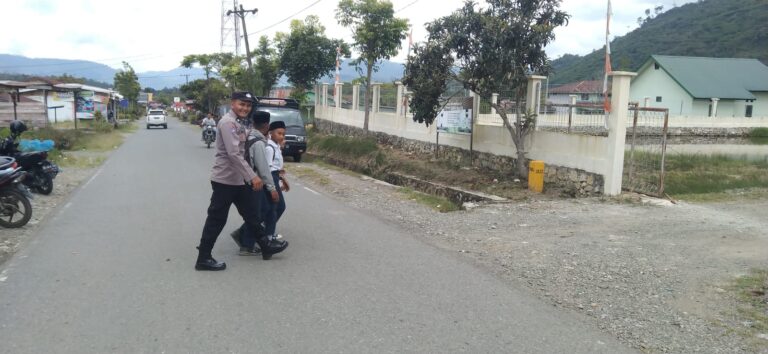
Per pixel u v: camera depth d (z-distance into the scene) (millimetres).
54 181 13227
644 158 12180
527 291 5523
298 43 30641
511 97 13680
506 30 11867
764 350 4230
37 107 28047
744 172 14547
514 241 7598
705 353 4180
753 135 38500
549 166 12797
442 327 4551
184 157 20578
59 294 5184
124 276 5758
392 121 21469
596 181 11312
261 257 6578
